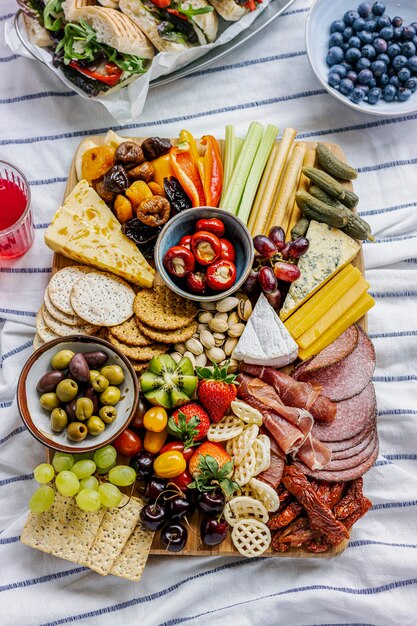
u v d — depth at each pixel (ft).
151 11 3.11
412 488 3.17
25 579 3.03
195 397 2.96
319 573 3.09
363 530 3.14
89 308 2.97
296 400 2.91
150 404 2.92
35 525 2.88
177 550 2.85
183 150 3.03
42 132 3.32
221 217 2.96
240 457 2.86
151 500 2.84
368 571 3.10
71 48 3.12
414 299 3.28
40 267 3.23
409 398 3.23
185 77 3.34
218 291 2.93
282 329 2.94
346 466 2.92
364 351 3.03
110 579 3.05
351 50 3.22
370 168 3.34
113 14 3.07
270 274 2.91
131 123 3.32
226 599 3.06
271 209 3.12
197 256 2.90
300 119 3.34
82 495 2.79
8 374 3.16
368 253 3.26
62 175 3.29
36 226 3.26
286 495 2.89
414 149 3.34
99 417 2.80
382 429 3.22
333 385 2.99
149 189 3.00
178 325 2.93
